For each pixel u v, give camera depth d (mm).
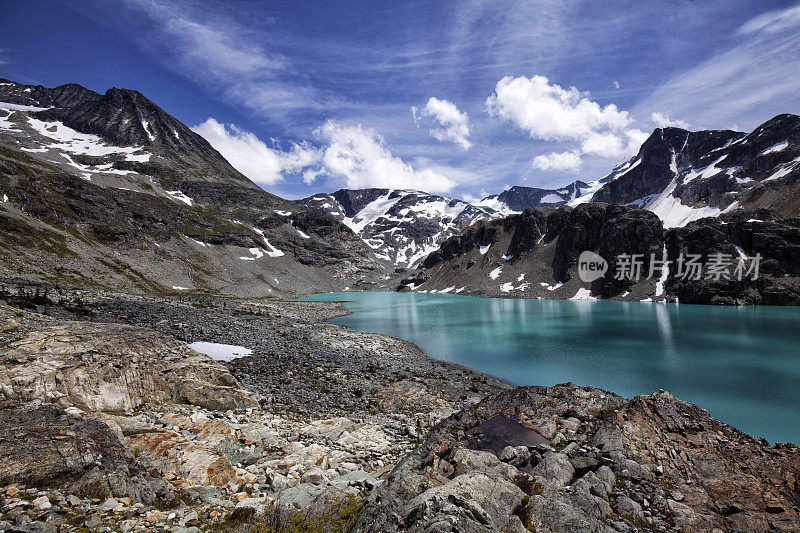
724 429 10969
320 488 13391
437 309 131375
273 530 9797
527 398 13609
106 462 12367
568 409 12820
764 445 10234
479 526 7371
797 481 9039
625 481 9656
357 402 32594
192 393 25156
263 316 76750
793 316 92250
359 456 19125
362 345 58781
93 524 9320
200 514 10953
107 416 17250
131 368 22844
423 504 8031
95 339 23375
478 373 48250
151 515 10273
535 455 10633
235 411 25422
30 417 13930
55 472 11031
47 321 26062
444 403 33594
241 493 13273
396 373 43406
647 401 12219
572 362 52906
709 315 98062
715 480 9445
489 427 12453
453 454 10711
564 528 7758
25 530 8445
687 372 46500
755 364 49500
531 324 90188
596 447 10977
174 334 47188
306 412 28391
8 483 10227
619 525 8125
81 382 19906
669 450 10508
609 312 111312
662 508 8773
